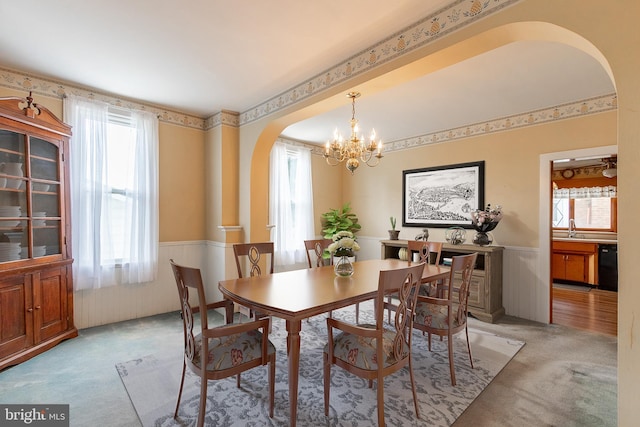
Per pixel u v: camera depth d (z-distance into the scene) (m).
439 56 1.96
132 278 3.43
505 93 3.16
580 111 3.34
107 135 3.28
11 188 2.43
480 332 3.27
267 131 3.54
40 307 2.63
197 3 1.85
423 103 3.44
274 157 4.81
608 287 5.27
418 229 4.77
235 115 3.90
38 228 2.63
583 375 2.39
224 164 3.82
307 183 5.23
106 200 3.24
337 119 4.04
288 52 2.41
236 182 3.93
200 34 2.18
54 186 2.77
